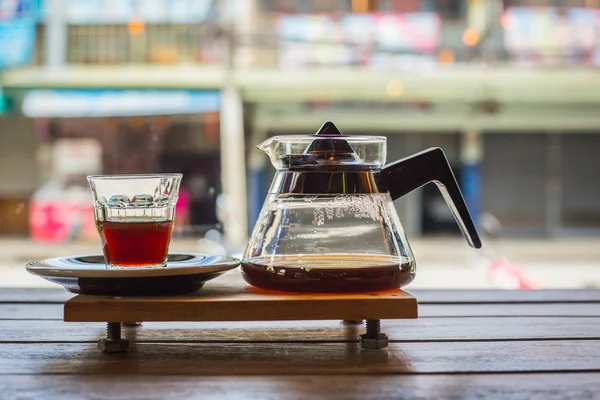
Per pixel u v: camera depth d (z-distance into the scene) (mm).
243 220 6129
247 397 560
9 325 837
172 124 6871
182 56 6953
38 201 6938
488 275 4559
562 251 6555
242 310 686
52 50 6891
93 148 7031
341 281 714
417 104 7477
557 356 691
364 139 748
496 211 7816
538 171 7809
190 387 588
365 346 721
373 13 7328
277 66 7145
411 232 7637
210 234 4785
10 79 6871
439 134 7648
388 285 733
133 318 683
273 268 723
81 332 800
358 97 7266
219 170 6781
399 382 604
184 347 733
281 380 610
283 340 769
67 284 708
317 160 739
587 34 7316
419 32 7281
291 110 7277
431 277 4559
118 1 6934
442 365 658
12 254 5703
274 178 780
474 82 7188
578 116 7652
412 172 779
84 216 6742
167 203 750
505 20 7316
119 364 663
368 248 741
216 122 6816
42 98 6902
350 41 7250
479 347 730
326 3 7324
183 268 687
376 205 751
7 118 7039
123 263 729
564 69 7258
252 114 7223
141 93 6852
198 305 685
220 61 6918
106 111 6879
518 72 7199
